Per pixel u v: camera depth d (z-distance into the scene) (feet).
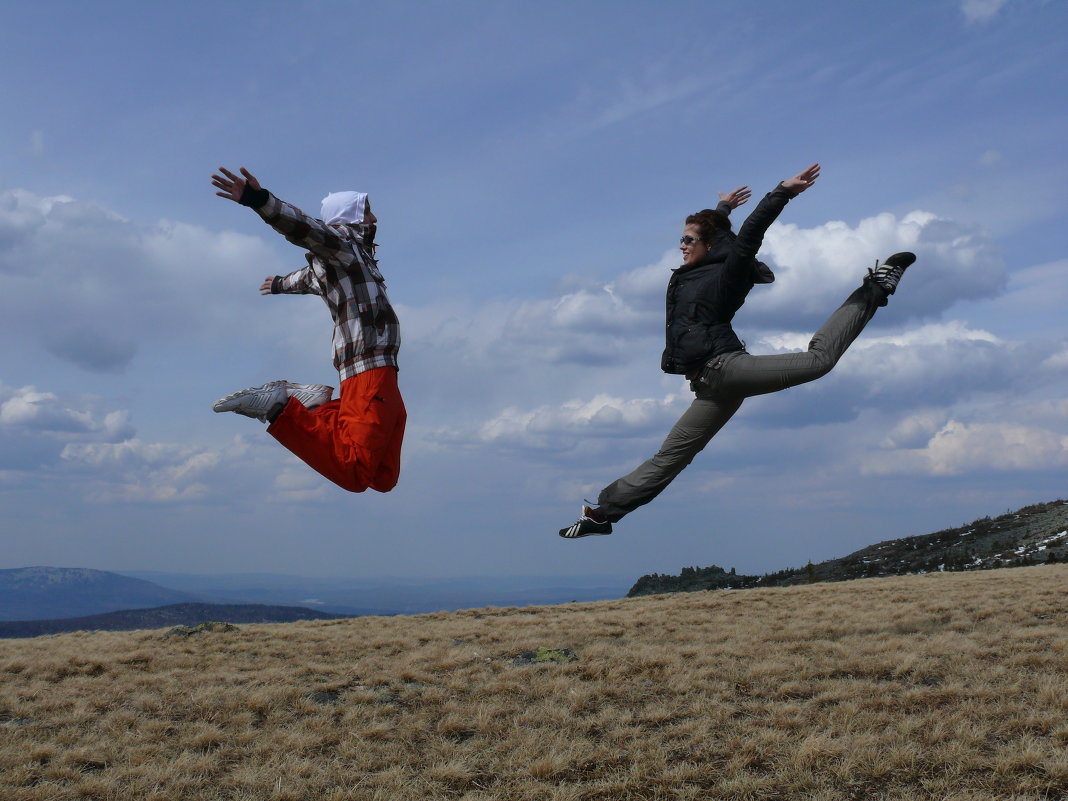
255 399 13.62
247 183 12.80
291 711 44.91
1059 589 69.05
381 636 67.77
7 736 40.09
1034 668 43.01
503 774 34.47
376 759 36.91
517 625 71.72
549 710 42.42
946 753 31.63
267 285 15.90
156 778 34.37
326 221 14.82
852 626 59.88
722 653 53.83
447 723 40.68
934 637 52.37
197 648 63.10
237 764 36.88
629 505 16.61
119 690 49.11
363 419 13.99
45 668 55.01
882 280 15.51
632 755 35.37
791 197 14.24
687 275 16.26
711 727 38.55
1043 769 29.76
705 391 15.90
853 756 32.37
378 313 14.40
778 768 32.45
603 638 62.69
